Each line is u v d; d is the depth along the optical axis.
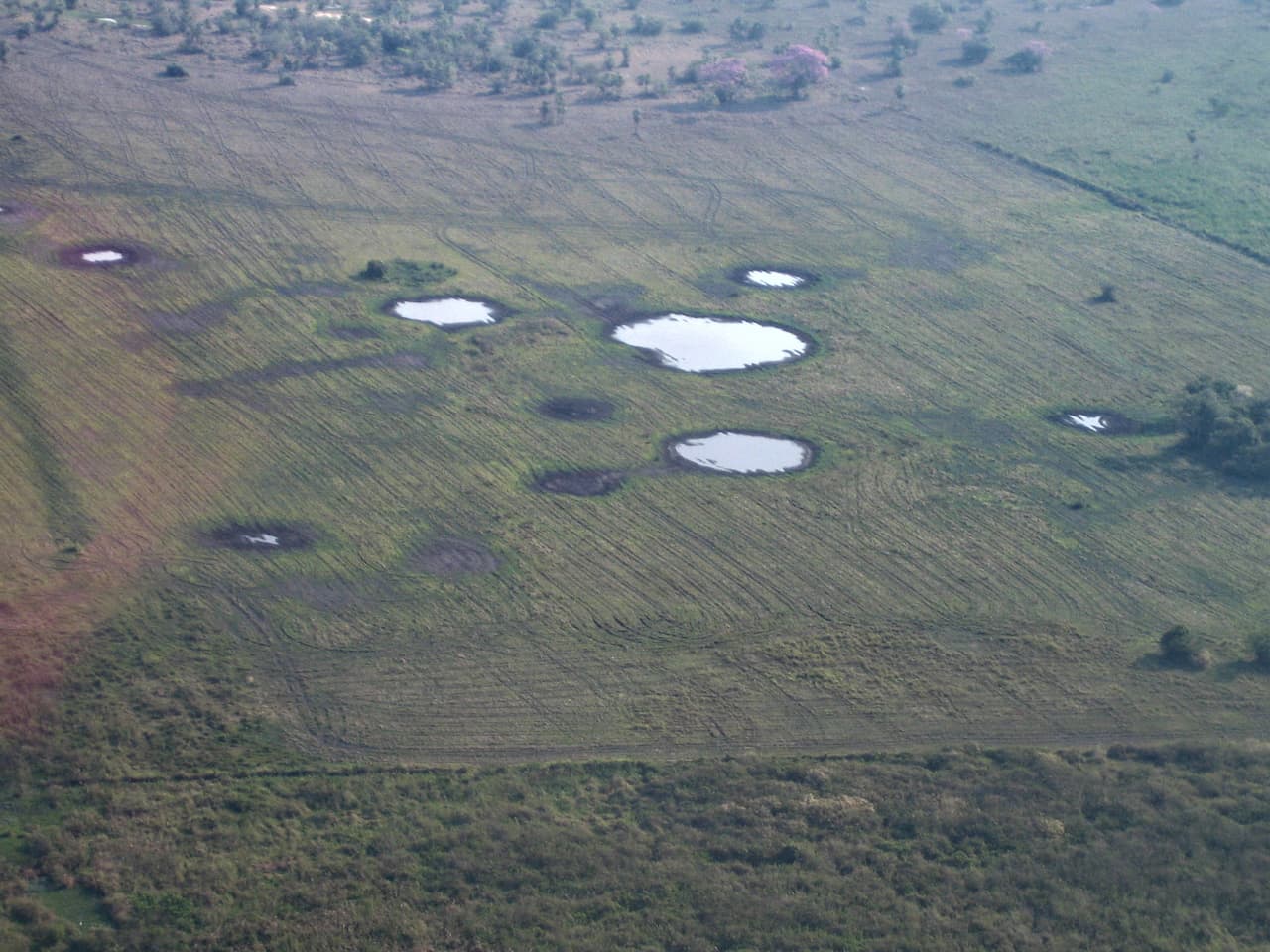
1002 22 140.50
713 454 59.19
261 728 41.38
